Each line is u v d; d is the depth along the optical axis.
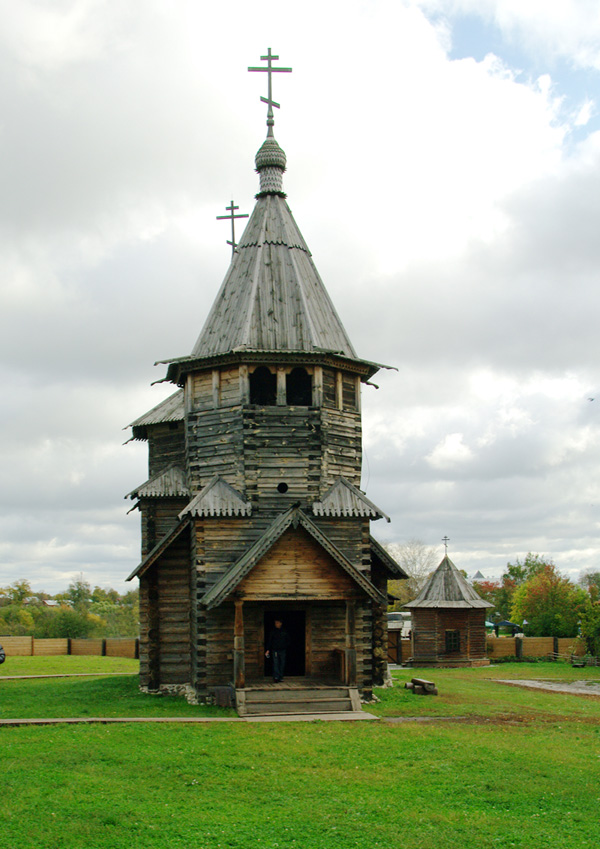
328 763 18.38
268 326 29.23
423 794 16.41
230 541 27.39
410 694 29.89
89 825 14.18
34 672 42.56
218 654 26.84
